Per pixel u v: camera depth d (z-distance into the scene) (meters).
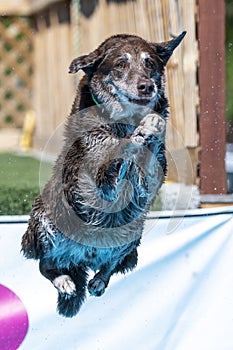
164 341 6.61
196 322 6.70
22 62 18.94
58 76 16.94
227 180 9.60
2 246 6.23
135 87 5.54
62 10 16.45
